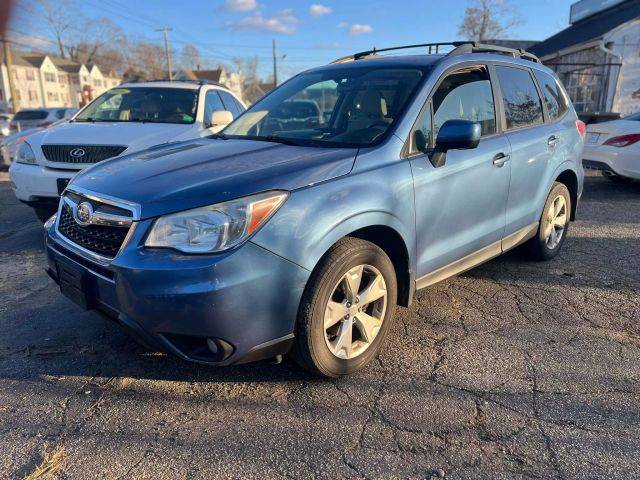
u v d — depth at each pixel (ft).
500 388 9.59
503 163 12.70
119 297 8.34
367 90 11.82
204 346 8.49
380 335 10.29
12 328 11.91
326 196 8.87
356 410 8.94
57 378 9.88
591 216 22.98
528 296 13.84
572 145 16.14
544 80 15.69
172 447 8.02
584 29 70.13
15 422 8.57
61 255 9.62
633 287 14.49
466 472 7.50
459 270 12.34
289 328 8.73
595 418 8.72
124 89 24.23
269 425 8.54
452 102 11.80
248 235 8.08
